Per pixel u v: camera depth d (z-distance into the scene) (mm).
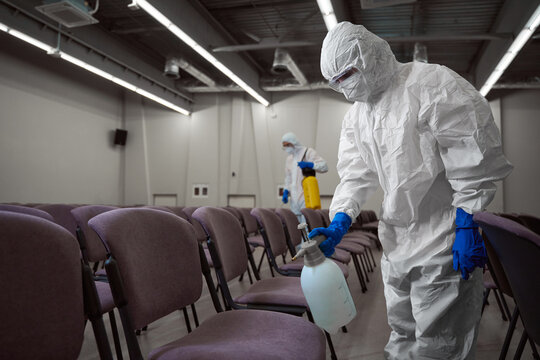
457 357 1225
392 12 6152
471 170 1126
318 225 3256
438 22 6441
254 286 1674
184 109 9766
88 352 1826
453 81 1157
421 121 1189
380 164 1323
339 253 2678
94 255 1988
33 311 666
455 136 1133
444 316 1231
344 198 1429
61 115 8555
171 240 1116
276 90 9102
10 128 7438
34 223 698
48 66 8289
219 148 9734
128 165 10250
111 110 10062
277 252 2293
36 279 677
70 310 723
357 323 2297
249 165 9500
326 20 5051
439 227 1244
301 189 4730
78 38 6582
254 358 813
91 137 9367
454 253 1130
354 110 1476
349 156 1495
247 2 6090
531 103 8219
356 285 3402
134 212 1044
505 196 8133
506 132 8289
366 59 1190
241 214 3705
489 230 896
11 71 7496
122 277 916
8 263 644
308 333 1013
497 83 7930
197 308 2602
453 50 7559
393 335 1398
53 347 688
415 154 1212
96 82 9570
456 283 1193
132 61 7941
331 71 1263
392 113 1247
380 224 1367
